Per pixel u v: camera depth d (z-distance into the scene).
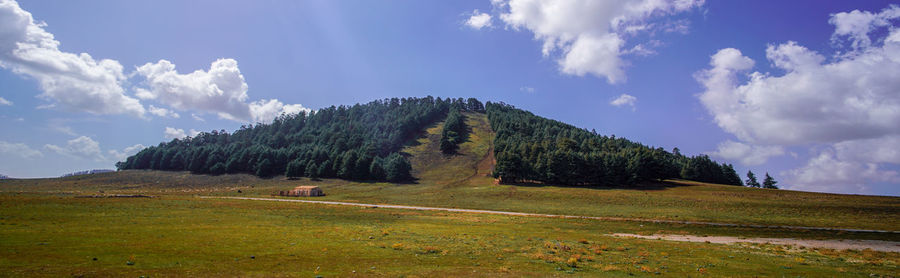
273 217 55.66
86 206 57.91
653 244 38.97
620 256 30.72
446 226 52.16
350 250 28.94
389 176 160.88
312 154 176.25
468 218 65.25
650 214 74.31
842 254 35.88
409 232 42.47
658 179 144.38
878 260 32.72
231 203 78.56
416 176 172.50
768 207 77.94
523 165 140.25
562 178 133.38
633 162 136.62
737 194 102.56
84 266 20.03
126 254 23.66
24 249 23.52
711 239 46.38
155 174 175.12
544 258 27.94
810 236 49.91
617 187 127.00
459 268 23.58
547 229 52.50
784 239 47.50
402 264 24.31
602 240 41.53
